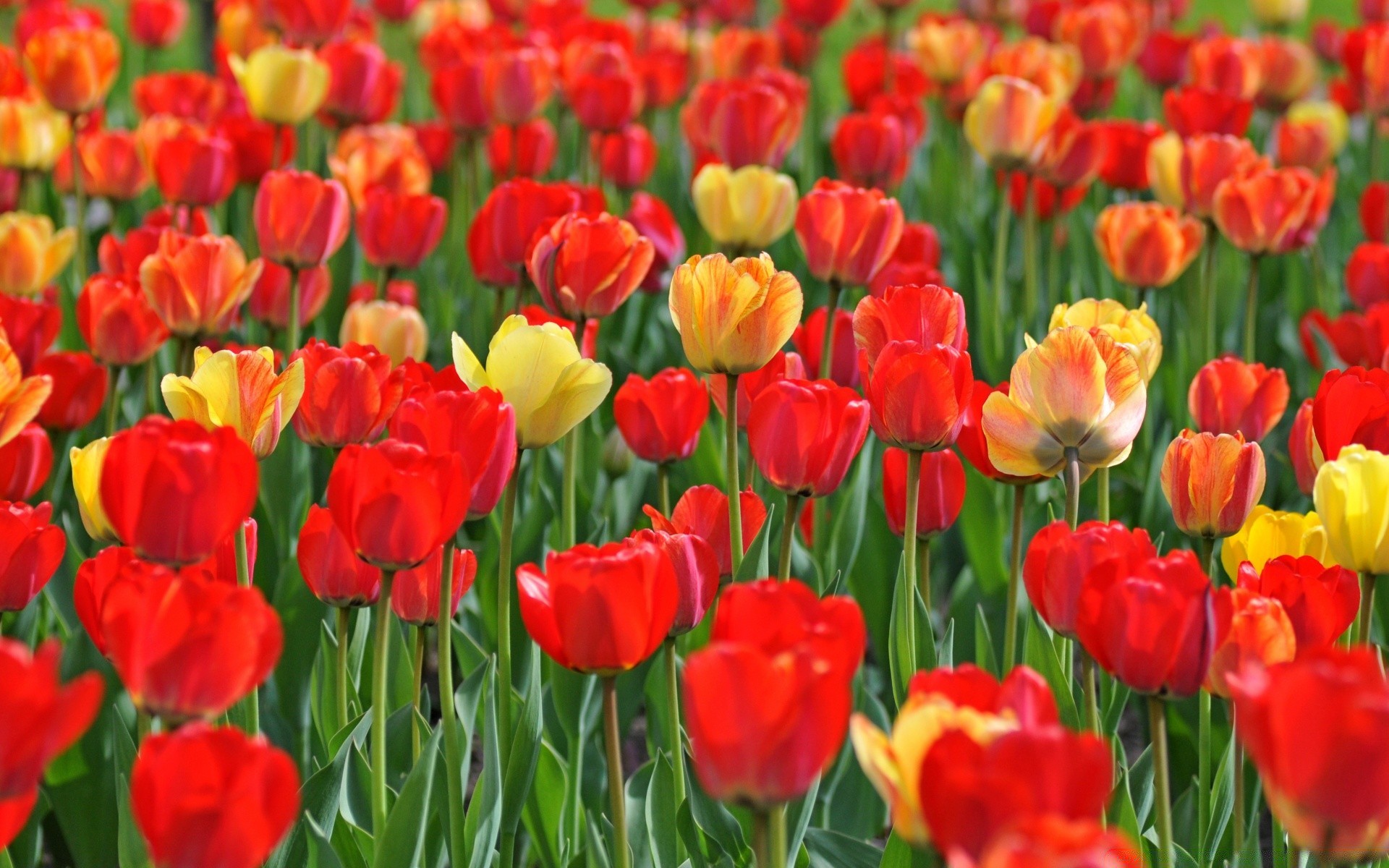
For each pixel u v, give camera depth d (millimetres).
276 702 2791
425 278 4555
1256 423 2777
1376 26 5922
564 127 5977
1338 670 2158
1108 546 2412
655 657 2803
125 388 3586
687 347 2568
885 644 3193
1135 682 2342
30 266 3391
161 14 6492
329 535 2516
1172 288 4836
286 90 3992
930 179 5719
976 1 8555
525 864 2797
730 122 4121
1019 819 2100
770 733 2184
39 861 2912
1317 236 4703
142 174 4383
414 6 6270
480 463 2418
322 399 2553
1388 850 2170
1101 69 5680
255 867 2195
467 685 2611
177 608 2242
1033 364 2486
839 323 2883
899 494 2672
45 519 2496
